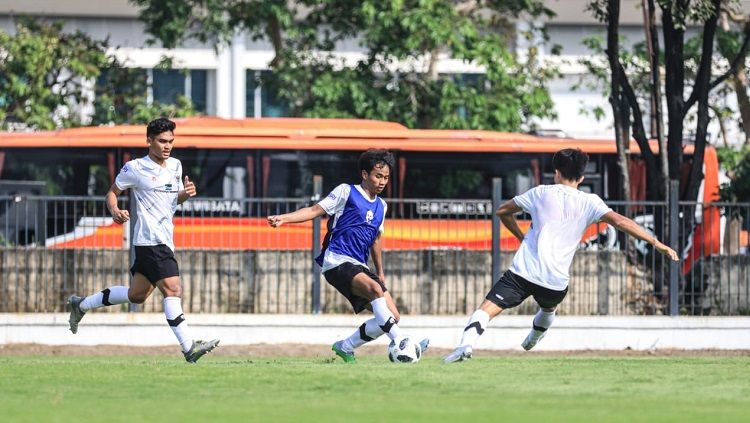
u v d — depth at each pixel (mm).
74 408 24297
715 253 64188
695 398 26469
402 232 64562
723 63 96938
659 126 70438
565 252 35250
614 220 34812
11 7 120688
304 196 83750
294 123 85250
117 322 60125
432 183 84750
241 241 64875
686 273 63500
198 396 26500
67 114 98125
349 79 91625
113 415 23125
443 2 90188
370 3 88000
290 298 62562
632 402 25531
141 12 96125
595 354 59344
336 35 98188
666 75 71875
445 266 63500
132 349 59156
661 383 29828
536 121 125125
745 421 22531
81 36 99000
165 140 37281
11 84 93438
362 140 84562
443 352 59969
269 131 84250
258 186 83625
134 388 28031
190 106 99312
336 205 36844
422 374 31516
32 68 93125
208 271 62438
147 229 37438
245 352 58219
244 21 92438
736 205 63719
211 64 126375
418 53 92000
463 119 91312
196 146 83500
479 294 63500
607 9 70250
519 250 35594
